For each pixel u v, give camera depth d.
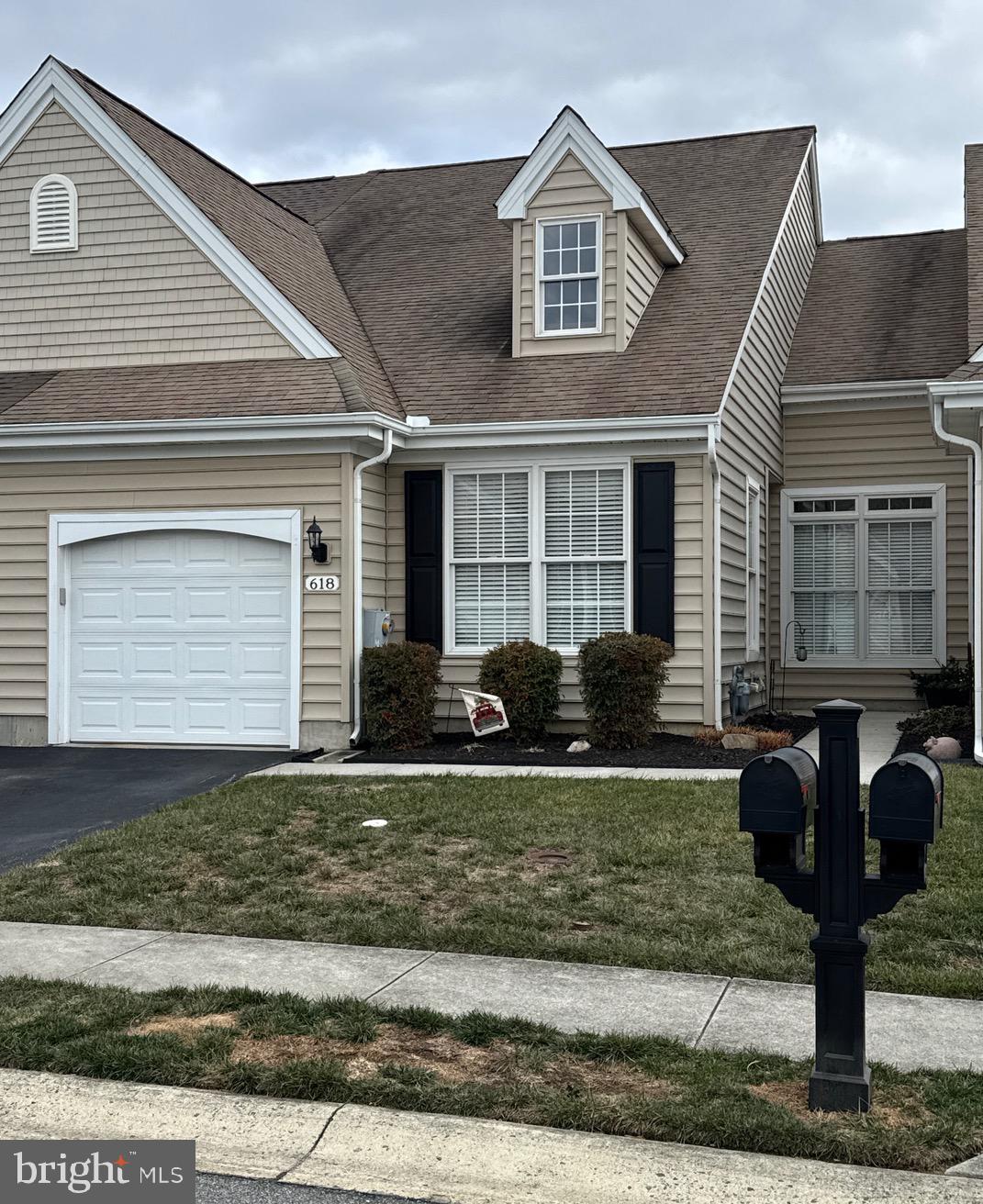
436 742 13.97
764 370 16.66
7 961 6.66
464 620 14.74
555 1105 4.64
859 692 18.05
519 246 15.49
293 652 13.76
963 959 6.38
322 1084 4.86
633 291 15.51
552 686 13.80
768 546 17.73
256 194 18.17
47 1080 5.01
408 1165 4.32
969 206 17.16
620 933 6.89
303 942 6.97
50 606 14.34
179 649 14.15
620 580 14.25
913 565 17.94
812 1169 4.20
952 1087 4.75
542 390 14.66
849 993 4.61
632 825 9.20
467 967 6.46
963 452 17.42
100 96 15.49
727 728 13.85
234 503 13.91
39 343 15.38
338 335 15.25
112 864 8.61
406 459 14.79
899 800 4.52
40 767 12.83
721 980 6.20
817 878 4.68
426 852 8.72
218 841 9.13
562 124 15.23
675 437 13.73
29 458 14.40
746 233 17.34
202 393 14.19
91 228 15.22
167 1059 5.08
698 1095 4.71
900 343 18.28
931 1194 4.02
